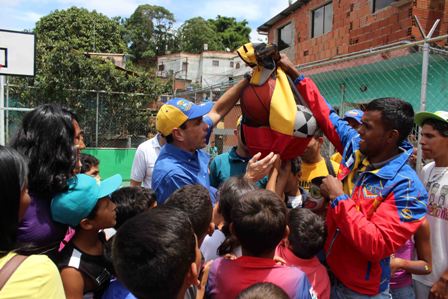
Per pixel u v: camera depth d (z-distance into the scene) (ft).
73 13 102.58
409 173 6.24
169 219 4.19
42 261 4.04
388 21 29.55
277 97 7.01
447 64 23.89
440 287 7.80
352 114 9.98
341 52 36.58
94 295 5.77
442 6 27.22
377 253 5.86
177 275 3.98
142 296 4.04
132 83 42.09
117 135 40.75
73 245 5.85
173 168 7.66
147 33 176.45
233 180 6.79
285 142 7.07
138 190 7.40
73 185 5.67
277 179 7.62
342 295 6.66
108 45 105.19
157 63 154.40
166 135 8.00
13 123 36.68
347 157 7.23
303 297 5.31
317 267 6.51
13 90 38.65
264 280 5.35
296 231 6.38
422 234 7.57
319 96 7.77
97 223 5.85
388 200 6.14
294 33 47.85
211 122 8.21
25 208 4.40
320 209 8.49
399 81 27.76
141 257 3.90
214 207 7.50
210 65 138.62
